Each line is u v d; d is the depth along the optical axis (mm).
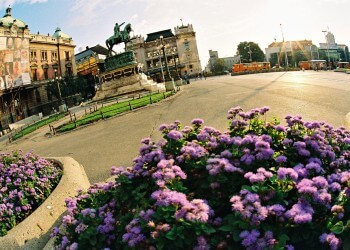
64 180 6156
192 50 96000
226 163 3117
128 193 3486
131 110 23047
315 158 3441
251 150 3635
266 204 2799
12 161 6945
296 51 127750
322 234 2500
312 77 33719
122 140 13383
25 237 4332
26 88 52625
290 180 2916
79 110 36375
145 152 4164
